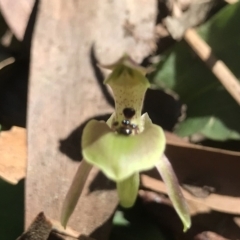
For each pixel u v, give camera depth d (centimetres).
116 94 5
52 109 5
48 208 5
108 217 5
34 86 5
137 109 5
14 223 5
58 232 5
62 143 5
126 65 5
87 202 5
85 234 5
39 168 5
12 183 5
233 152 5
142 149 5
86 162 5
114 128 5
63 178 5
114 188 5
